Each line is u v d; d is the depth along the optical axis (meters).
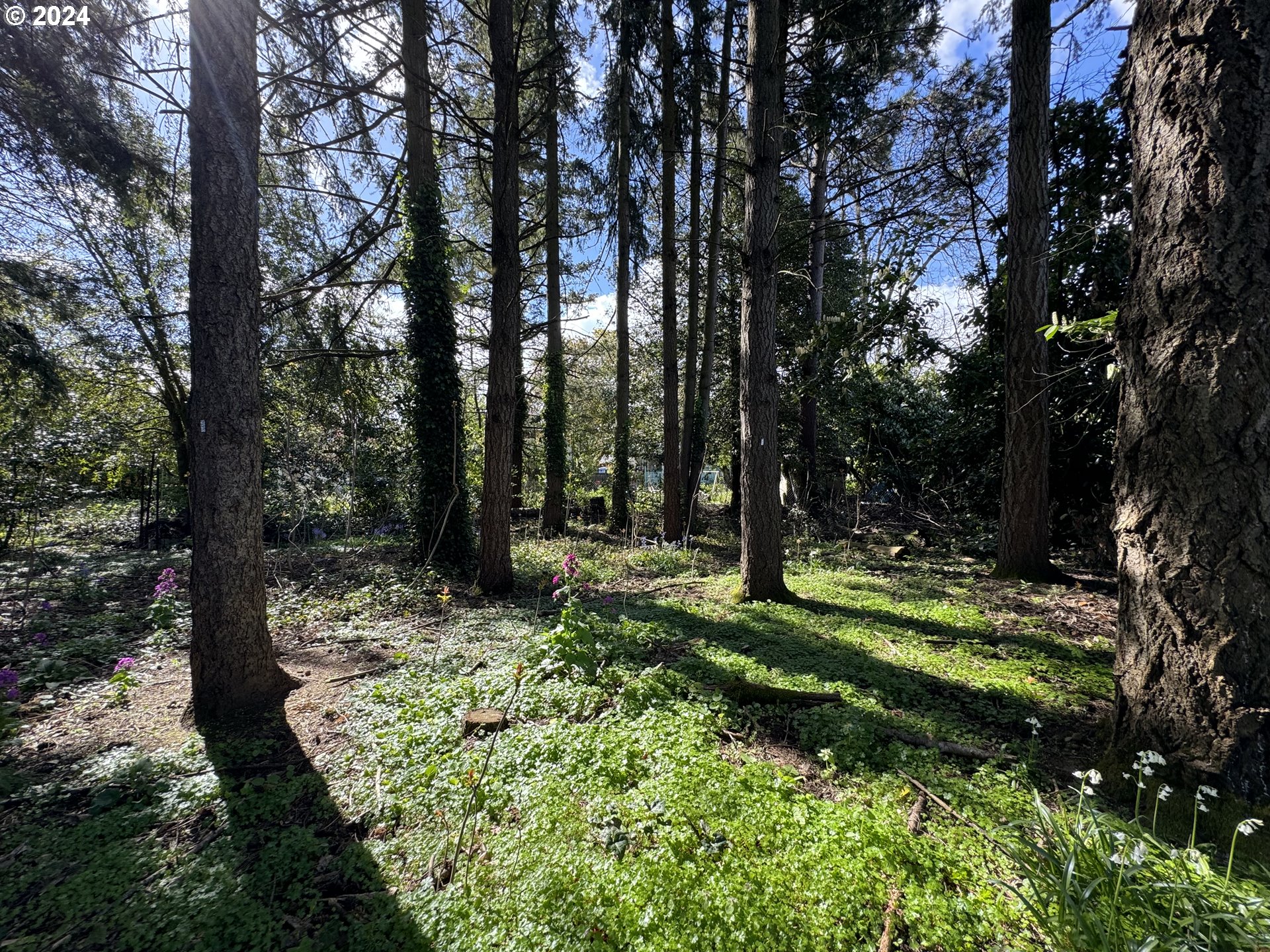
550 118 7.50
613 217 13.10
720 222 12.33
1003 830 2.35
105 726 3.50
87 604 6.72
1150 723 2.47
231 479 3.59
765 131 5.71
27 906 2.04
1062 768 2.87
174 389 13.55
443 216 8.40
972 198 9.43
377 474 12.09
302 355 9.45
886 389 12.21
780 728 3.39
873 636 4.96
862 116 10.11
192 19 3.36
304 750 3.16
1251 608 2.19
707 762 2.82
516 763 2.86
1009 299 6.92
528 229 12.41
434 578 7.68
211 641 3.57
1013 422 7.07
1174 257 2.36
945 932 1.85
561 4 8.95
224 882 2.15
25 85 6.00
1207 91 2.25
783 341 16.05
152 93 5.56
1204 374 2.27
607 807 2.50
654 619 5.53
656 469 19.39
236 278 3.54
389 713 3.52
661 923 1.91
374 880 2.17
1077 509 8.18
